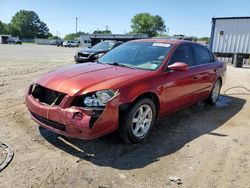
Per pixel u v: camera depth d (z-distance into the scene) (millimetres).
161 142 4062
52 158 3396
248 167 3449
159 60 4430
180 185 3002
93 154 3559
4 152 3467
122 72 4031
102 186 2898
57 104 3463
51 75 3965
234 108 6199
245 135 4520
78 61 12984
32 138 3910
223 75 6492
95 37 43500
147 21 100750
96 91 3389
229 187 3014
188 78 4816
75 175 3068
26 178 2963
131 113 3672
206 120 5211
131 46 5074
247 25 16297
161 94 4156
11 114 4852
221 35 17281
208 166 3432
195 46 5445
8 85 7496
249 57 16562
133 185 2949
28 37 125938
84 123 3234
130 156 3570
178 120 5113
